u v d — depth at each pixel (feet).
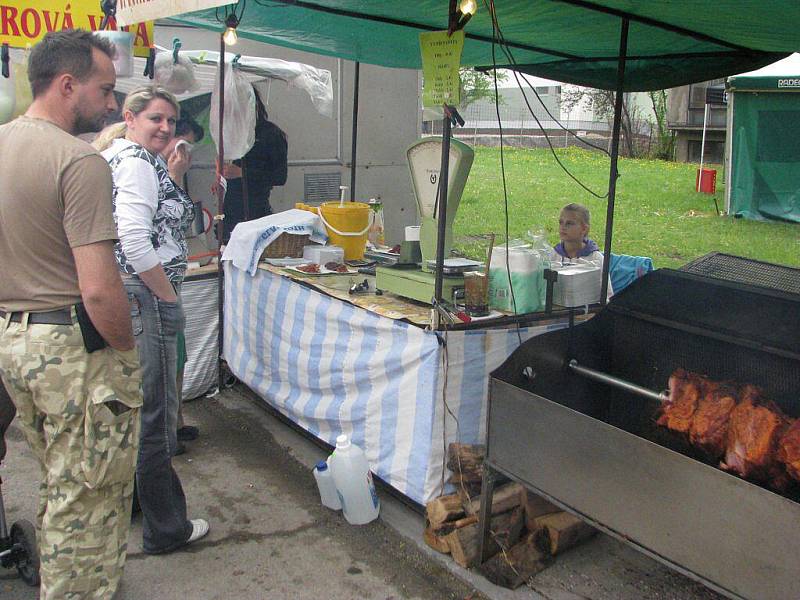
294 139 20.03
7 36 11.32
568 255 12.18
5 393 8.13
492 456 8.35
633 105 52.19
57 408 6.66
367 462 10.07
